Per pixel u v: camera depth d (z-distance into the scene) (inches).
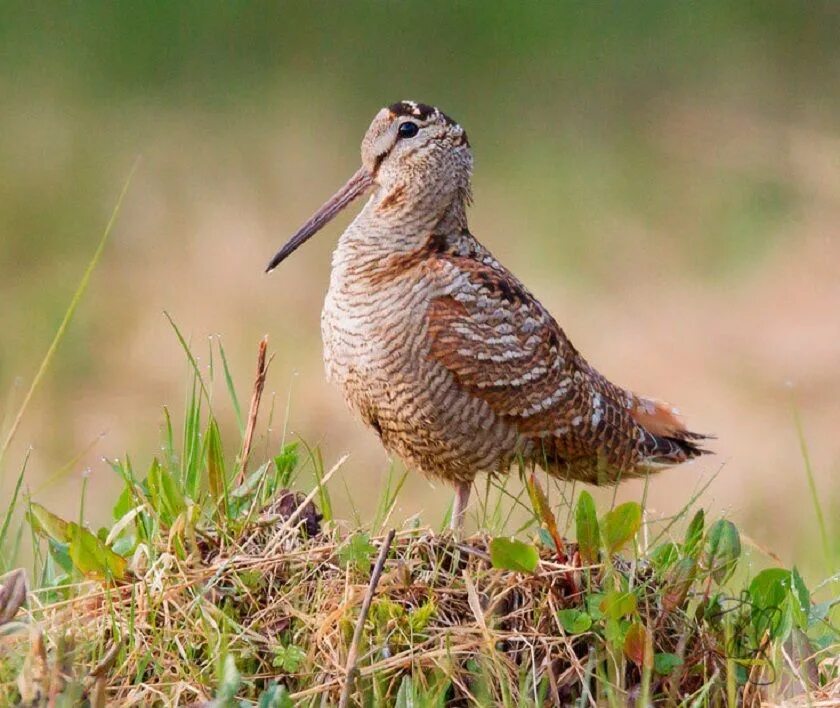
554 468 375.6
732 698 278.5
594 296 691.4
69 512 496.4
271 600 289.7
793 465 555.5
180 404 583.8
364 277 355.6
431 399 352.8
